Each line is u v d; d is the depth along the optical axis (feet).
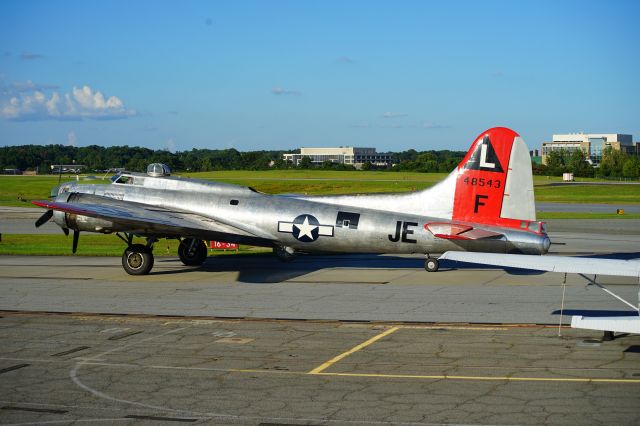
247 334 53.11
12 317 59.98
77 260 100.73
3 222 171.22
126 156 639.76
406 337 51.57
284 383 40.68
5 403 37.55
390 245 80.18
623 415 34.63
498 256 48.44
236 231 84.53
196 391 39.34
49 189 312.29
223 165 595.47
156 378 41.91
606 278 79.87
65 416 35.53
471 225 77.92
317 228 82.17
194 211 88.43
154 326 56.18
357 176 456.45
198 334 53.26
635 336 51.08
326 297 69.05
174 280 81.20
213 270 89.35
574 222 171.83
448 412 35.42
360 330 54.08
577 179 474.08
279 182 378.32
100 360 46.03
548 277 81.00
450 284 76.43
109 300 68.08
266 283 78.43
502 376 41.42
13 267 92.73
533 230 76.69
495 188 77.61
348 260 98.17
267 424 34.14
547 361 44.52
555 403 36.52
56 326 56.39
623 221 175.11
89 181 103.71
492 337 51.21
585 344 48.80
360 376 41.91
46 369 44.01
